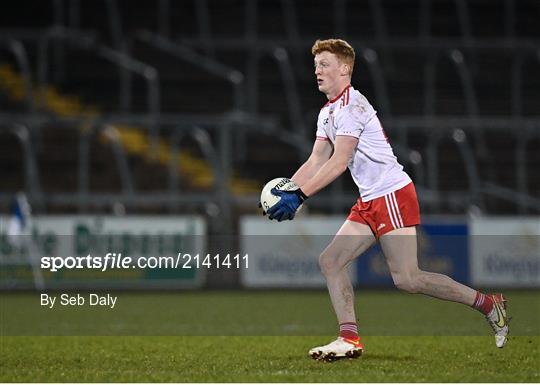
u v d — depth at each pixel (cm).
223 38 11088
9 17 10956
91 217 7362
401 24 11512
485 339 3262
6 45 10306
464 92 10500
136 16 11206
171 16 11256
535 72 10781
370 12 11569
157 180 8994
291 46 10581
